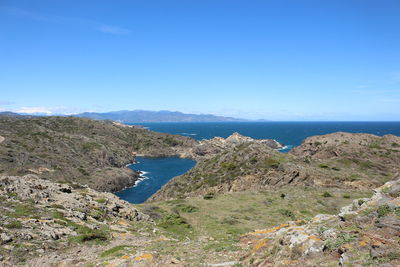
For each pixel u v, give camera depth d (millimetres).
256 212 32469
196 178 55594
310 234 10688
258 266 10531
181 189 54219
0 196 20781
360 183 43844
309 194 39906
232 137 155000
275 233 14758
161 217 29156
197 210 33812
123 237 19328
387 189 13570
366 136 90750
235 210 33469
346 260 7871
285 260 9617
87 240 17391
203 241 19328
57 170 78938
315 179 45812
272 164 50688
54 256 14141
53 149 95625
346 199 37312
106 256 14641
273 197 39562
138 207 33312
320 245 9469
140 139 158875
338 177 45625
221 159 59219
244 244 15672
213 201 38781
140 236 20344
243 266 11156
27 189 23078
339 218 12672
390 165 60062
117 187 76812
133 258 12961
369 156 66062
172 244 17703
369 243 8375
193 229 25797
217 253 14070
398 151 68812
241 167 52625
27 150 88125
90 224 20438
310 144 96562
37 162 79938
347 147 74000
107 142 133750
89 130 148000
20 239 15086
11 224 16234
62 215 20219
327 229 10672
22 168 73500
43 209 20484
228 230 25031
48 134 111062
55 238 16500
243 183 48625
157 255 13242
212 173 54812
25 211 19047
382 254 7500
